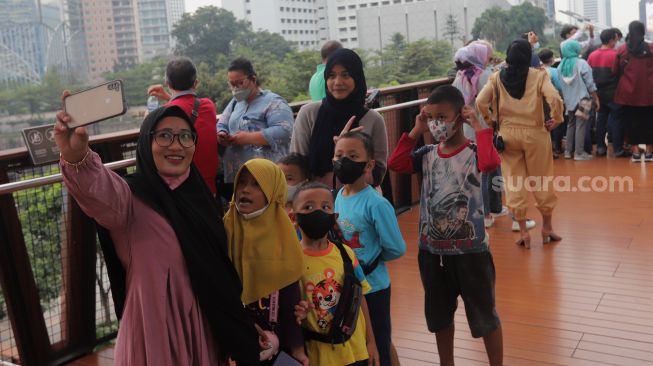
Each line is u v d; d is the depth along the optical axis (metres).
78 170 1.85
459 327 3.87
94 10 56.06
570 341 3.61
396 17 56.84
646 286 4.39
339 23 58.81
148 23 58.44
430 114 2.97
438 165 3.03
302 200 2.40
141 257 1.98
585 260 4.98
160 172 2.04
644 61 7.88
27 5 51.75
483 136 2.90
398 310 4.19
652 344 3.53
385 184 3.94
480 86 5.81
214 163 4.16
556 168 8.20
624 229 5.66
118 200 1.92
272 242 2.22
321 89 5.20
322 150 3.45
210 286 2.02
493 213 6.14
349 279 2.43
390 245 2.80
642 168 7.86
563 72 8.34
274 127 4.27
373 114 3.43
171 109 2.03
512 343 3.62
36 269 3.58
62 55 52.91
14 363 3.56
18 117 28.92
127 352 2.01
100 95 1.78
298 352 2.29
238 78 4.34
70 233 3.75
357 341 2.48
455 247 3.01
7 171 3.47
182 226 2.00
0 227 3.41
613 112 8.43
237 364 2.17
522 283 4.57
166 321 1.98
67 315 3.77
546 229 5.44
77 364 3.75
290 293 2.28
